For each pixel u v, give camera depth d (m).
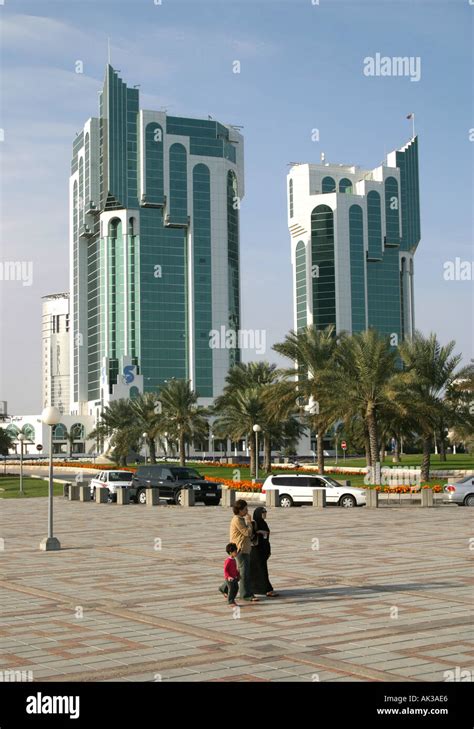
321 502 38.00
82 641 10.45
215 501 42.72
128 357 158.12
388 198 189.75
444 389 51.31
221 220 166.62
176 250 164.62
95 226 168.25
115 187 160.12
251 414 64.38
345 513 34.22
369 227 187.38
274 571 16.66
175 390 76.56
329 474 61.97
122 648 10.02
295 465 76.75
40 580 16.00
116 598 13.70
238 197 174.62
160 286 162.38
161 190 162.38
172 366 161.62
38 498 51.41
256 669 8.95
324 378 48.28
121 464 94.00
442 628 10.89
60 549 21.88
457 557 18.80
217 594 13.96
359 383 48.12
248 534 13.27
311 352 52.16
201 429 78.12
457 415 50.53
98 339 166.25
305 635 10.55
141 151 161.62
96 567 17.94
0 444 90.88
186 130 165.75
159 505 42.56
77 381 173.88
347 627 11.02
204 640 10.38
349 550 20.47
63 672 8.98
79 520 32.94
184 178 164.38
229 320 166.88
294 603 12.95
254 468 65.44
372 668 8.90
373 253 186.75
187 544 22.78
